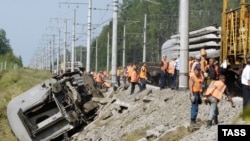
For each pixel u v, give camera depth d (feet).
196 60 110.83
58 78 141.38
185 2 110.01
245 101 73.20
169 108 102.17
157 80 210.79
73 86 141.69
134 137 95.20
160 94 123.85
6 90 230.89
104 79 262.67
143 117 107.65
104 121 132.05
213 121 73.36
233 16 110.52
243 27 104.22
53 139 134.62
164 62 140.77
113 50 191.31
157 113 103.40
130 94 150.00
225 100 91.25
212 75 99.19
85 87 151.23
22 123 135.03
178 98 105.70
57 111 136.05
